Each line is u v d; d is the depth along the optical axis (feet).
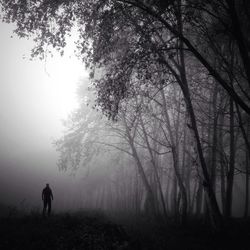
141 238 47.78
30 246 32.32
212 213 53.31
